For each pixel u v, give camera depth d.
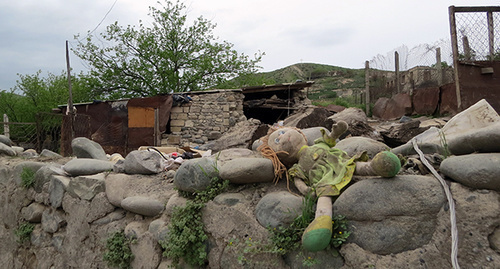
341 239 2.38
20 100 26.14
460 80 7.39
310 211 2.60
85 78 23.02
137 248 3.64
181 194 3.59
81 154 5.77
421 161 2.83
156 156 4.61
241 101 13.77
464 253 2.09
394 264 2.21
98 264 4.02
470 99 7.36
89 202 4.32
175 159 4.61
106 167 4.73
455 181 2.43
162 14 23.77
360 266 2.28
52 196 4.81
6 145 7.16
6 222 5.70
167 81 23.33
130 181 4.26
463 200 2.27
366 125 7.06
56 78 27.09
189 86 24.31
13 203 5.57
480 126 2.77
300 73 63.84
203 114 13.45
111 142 13.43
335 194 2.56
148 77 23.31
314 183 2.79
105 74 23.02
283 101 14.52
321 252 2.47
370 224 2.36
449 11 7.49
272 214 2.78
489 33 7.50
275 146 3.18
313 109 10.01
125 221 3.98
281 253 2.60
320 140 3.10
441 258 2.14
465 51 7.52
